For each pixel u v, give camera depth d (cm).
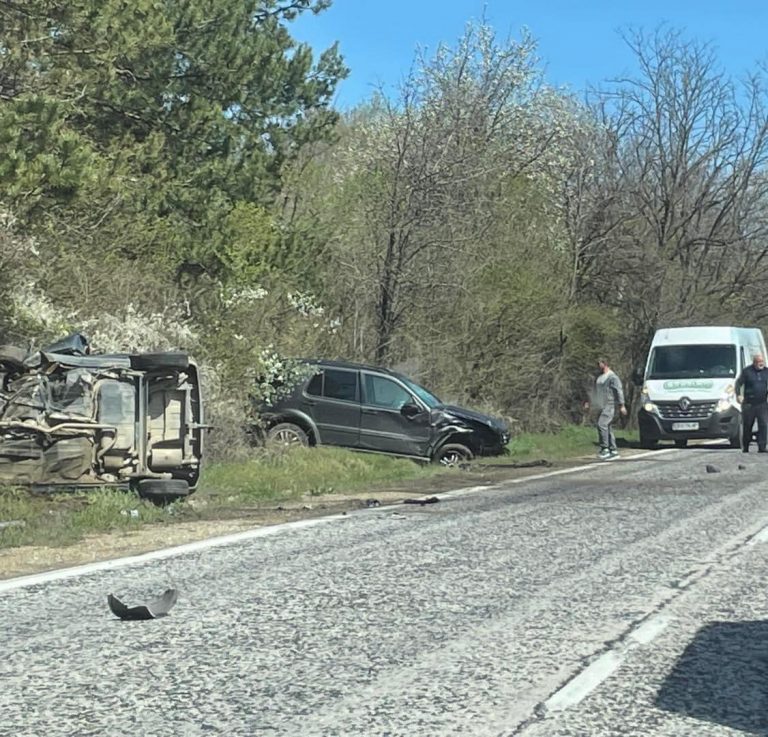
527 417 3064
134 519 1230
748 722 544
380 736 520
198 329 1898
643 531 1162
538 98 3612
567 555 1012
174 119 2258
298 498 1517
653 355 2873
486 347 2934
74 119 2031
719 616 769
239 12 2395
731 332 2867
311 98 2612
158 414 1297
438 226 2702
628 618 761
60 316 1650
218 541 1102
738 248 4362
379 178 2716
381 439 1969
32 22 1612
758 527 1187
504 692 591
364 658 659
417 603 809
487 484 1712
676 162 4169
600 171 3972
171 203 2198
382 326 2641
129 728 533
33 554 1035
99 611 784
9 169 1370
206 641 700
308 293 2253
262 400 1958
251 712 557
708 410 2730
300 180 2822
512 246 3030
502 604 805
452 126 2825
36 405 1241
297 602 812
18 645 689
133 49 1809
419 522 1242
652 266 3869
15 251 1555
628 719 547
